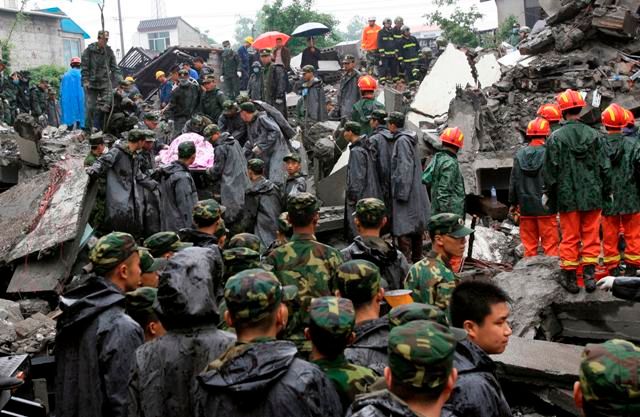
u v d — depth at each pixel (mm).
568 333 7344
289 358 3250
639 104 13242
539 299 7270
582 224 7480
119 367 4285
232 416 3201
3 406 4844
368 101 12250
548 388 6074
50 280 9477
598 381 2385
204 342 3730
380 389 3186
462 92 12844
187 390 3680
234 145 10891
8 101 20406
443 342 2693
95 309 4418
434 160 9477
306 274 5102
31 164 13484
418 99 15875
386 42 21734
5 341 7676
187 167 10234
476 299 3967
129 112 14852
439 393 2736
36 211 10297
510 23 36469
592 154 7328
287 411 3148
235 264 5211
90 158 11219
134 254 4672
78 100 17688
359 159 9828
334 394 3316
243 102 12047
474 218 11586
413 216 9688
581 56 14258
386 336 4027
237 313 3330
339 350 3518
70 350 4508
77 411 4469
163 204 10148
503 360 6219
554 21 15031
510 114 13789
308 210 5211
